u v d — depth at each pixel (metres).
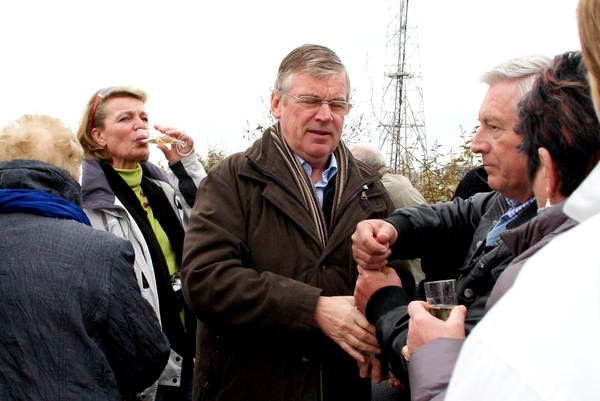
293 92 2.07
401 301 1.66
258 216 2.06
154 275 2.56
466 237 2.02
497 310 0.64
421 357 1.15
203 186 2.14
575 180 1.09
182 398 2.74
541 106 1.14
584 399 0.54
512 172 1.54
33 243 1.64
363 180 2.20
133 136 2.72
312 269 2.02
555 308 0.58
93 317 1.64
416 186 5.34
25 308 1.57
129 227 2.55
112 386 1.64
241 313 1.88
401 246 1.91
